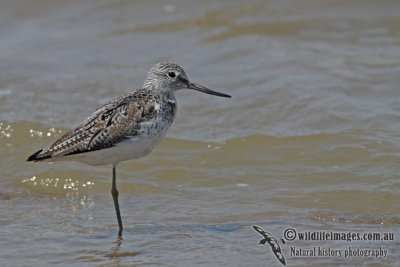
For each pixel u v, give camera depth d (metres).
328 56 19.89
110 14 23.92
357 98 17.36
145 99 11.82
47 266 10.34
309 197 13.21
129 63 20.45
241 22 22.55
